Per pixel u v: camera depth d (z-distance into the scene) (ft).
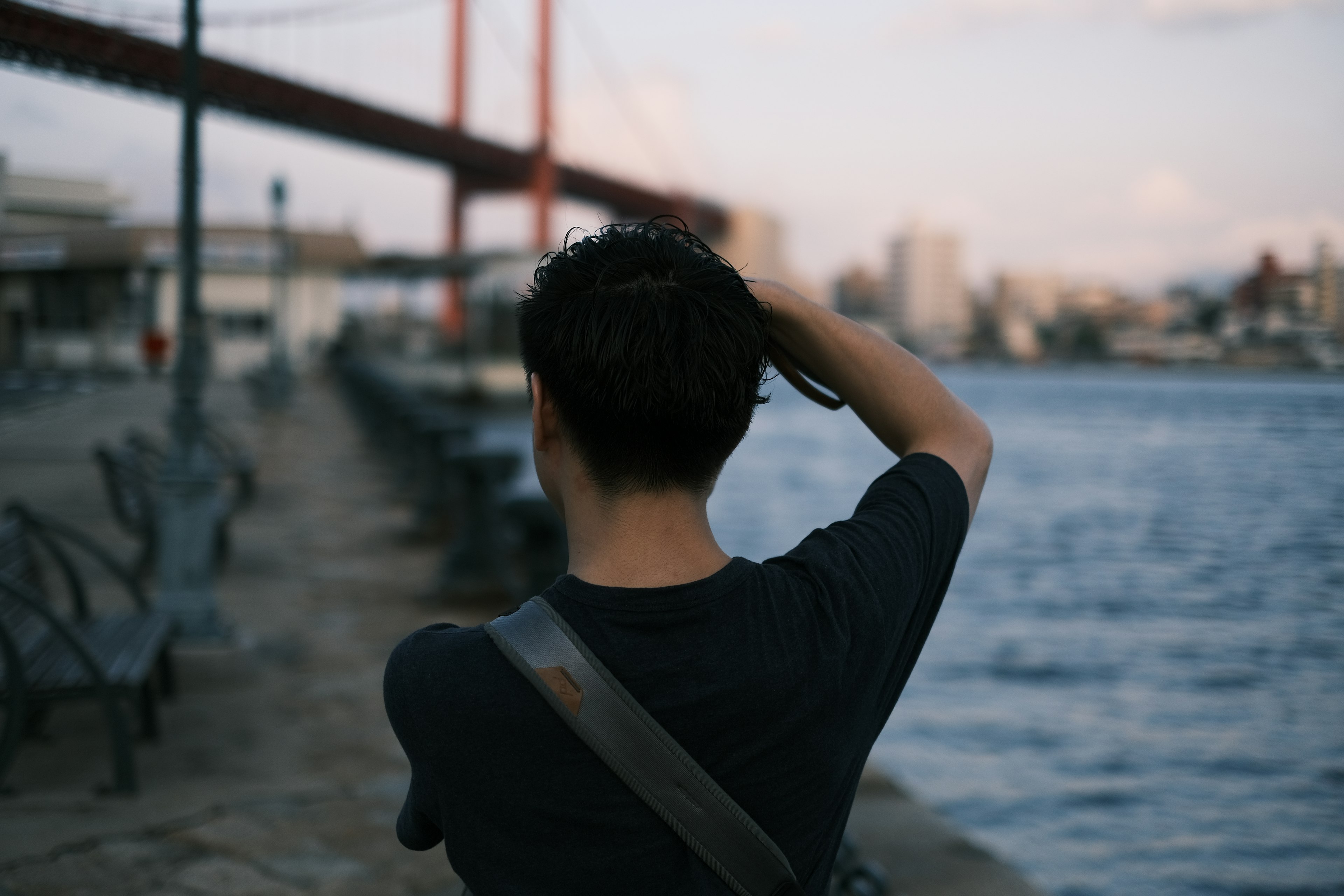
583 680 2.72
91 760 12.30
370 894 9.19
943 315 510.58
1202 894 9.62
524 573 23.72
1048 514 31.42
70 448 44.86
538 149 177.88
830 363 3.48
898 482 3.30
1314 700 9.53
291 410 76.48
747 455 82.74
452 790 2.78
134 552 25.39
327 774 12.07
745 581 2.91
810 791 2.80
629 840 2.70
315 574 24.47
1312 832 10.21
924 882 9.66
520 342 3.09
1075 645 17.87
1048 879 10.69
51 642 12.22
